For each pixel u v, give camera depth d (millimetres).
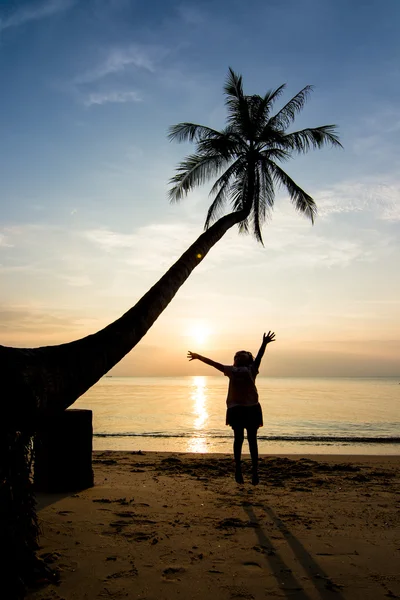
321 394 68938
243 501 6195
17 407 2576
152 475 8109
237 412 6613
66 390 3043
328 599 3283
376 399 54906
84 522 4980
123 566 3795
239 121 16969
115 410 33500
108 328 4387
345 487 7355
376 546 4418
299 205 17516
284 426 23844
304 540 4570
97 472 8281
